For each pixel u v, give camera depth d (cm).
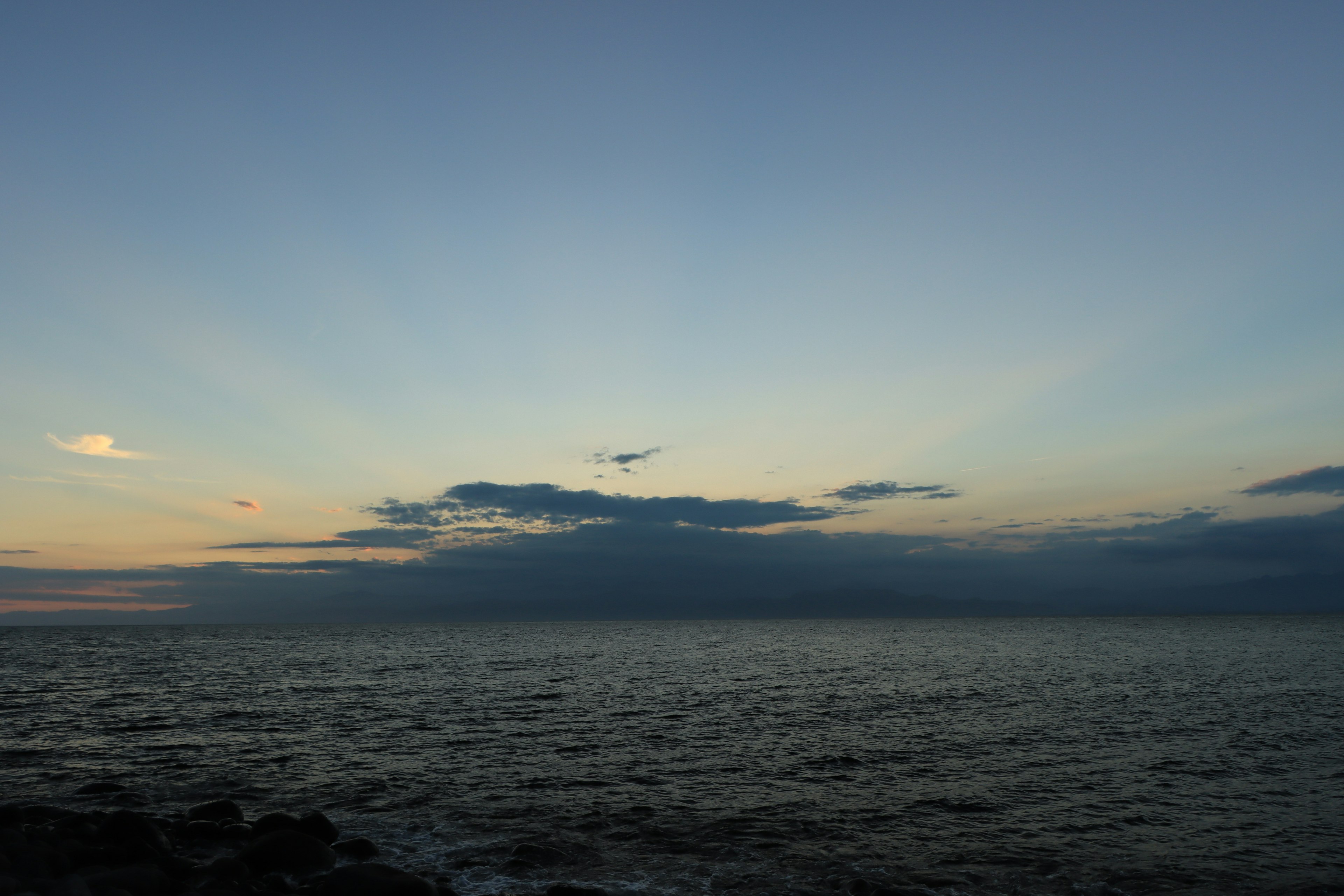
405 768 2658
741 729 3447
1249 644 10644
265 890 1437
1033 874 1642
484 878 1612
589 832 1939
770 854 1773
